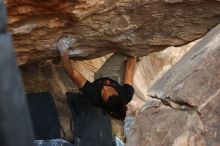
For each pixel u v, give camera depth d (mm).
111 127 6734
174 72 3828
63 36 5121
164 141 3320
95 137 6520
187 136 3189
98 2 4621
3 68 948
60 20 4777
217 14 5180
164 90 3645
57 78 6496
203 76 3412
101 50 5676
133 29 5250
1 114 932
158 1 4879
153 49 5688
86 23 4930
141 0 4816
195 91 3342
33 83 6316
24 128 944
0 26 978
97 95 6027
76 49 5453
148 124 3576
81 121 6453
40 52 5359
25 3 4379
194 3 4992
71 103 6484
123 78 6246
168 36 5457
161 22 5246
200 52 3746
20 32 4766
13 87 950
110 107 6074
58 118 6297
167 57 10039
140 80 9539
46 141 6078
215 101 3242
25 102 964
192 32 5438
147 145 3424
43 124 6199
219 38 3734
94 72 7102
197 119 3227
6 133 929
